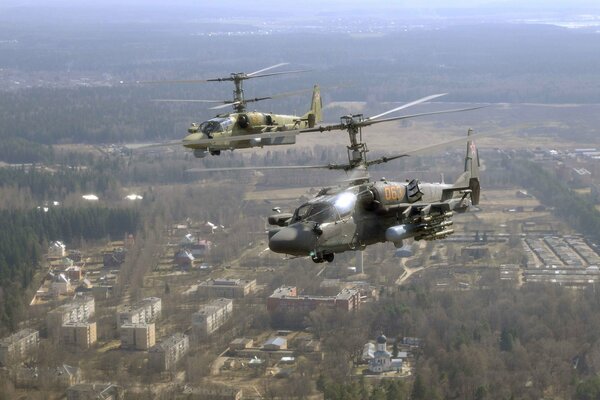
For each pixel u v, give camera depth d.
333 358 182.50
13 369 183.50
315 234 73.31
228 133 100.69
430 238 78.56
